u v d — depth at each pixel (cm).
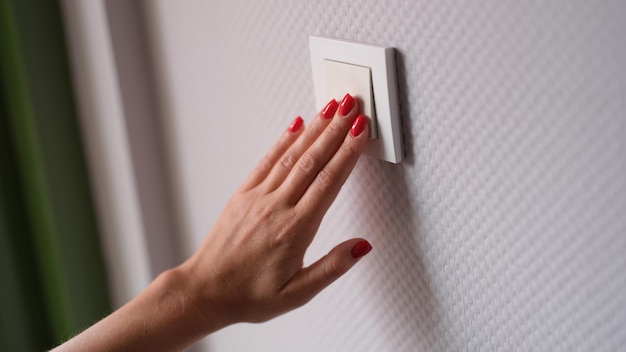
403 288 87
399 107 78
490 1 67
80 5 115
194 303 87
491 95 69
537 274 72
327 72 82
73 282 137
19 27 120
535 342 75
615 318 67
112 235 132
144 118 119
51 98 125
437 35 72
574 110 64
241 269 84
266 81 95
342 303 96
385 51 75
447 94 73
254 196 84
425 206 80
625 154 62
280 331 109
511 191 71
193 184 117
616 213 64
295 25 87
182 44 107
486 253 76
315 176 79
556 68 64
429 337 86
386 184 84
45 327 145
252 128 100
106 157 124
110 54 113
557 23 63
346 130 78
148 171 122
